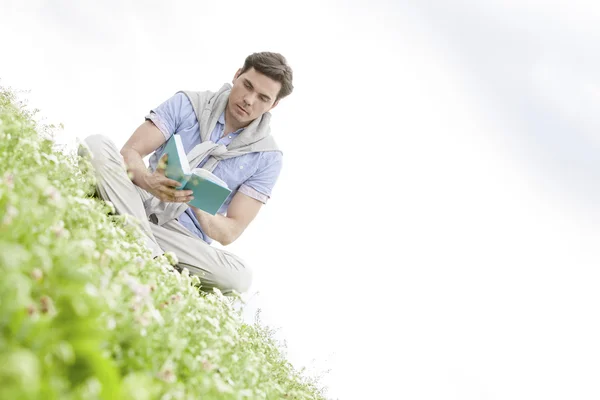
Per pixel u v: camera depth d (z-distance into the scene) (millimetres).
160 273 2779
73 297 1410
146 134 4336
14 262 1366
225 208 4691
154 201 4199
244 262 4438
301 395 3072
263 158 4594
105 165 3852
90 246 1981
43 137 3316
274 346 3637
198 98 4535
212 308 2826
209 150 4375
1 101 4977
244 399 2113
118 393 1169
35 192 2023
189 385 1819
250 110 4395
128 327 1767
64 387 1153
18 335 1229
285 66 4398
